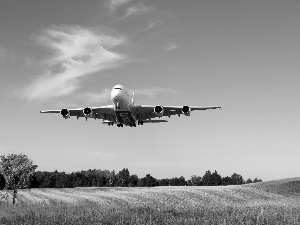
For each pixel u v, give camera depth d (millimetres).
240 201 61281
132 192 69562
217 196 66062
